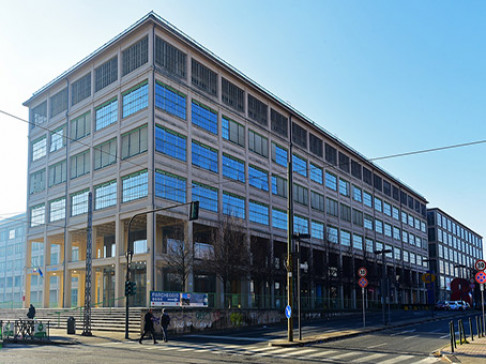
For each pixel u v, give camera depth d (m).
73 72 54.66
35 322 26.80
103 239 56.94
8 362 17.17
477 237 157.88
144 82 46.03
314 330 32.94
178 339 27.80
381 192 92.62
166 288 47.47
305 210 66.88
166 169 45.16
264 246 53.31
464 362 16.11
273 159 61.50
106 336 29.70
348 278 70.38
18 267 89.88
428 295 106.38
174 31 48.09
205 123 50.94
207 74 52.41
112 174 47.81
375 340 25.98
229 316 36.59
